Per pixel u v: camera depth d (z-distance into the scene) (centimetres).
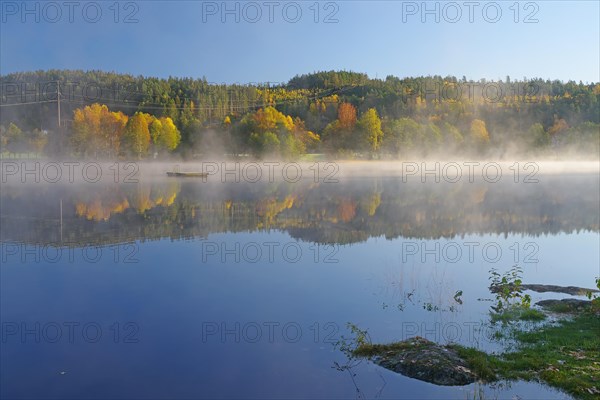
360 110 12175
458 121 11744
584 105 12288
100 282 1341
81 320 1055
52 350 905
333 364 849
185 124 10638
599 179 6181
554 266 1548
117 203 3341
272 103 12769
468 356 841
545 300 1182
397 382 783
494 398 721
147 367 839
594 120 11906
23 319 1061
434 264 1563
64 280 1360
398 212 2856
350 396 739
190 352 898
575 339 922
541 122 11825
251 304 1162
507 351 884
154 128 9800
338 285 1319
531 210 2961
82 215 2686
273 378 799
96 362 858
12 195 3928
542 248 1817
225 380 792
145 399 736
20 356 880
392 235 2081
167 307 1139
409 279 1382
